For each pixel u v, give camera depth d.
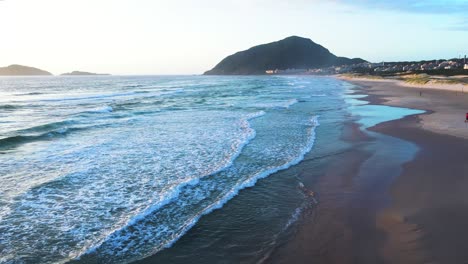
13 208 7.98
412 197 8.16
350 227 6.83
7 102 36.31
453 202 7.73
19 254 6.07
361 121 20.48
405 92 46.78
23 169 11.01
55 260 5.90
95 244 6.35
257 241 6.47
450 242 5.98
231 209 7.94
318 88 63.28
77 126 19.31
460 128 16.66
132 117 23.50
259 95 45.44
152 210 7.82
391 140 14.63
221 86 77.19
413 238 6.19
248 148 13.80
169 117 23.28
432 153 12.14
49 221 7.35
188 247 6.29
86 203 8.30
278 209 7.93
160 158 12.34
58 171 10.82
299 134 16.66
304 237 6.53
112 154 12.91
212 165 11.43
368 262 5.55
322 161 11.83
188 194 8.84
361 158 11.99
